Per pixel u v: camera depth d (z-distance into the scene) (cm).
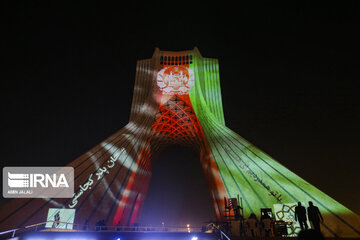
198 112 2806
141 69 3553
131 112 3247
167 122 3406
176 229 3572
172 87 3050
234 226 1338
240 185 2009
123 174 2231
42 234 1045
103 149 2416
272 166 2155
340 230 1451
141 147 2530
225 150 2391
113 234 1116
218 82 3462
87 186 1997
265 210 1302
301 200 1767
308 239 208
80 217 1772
